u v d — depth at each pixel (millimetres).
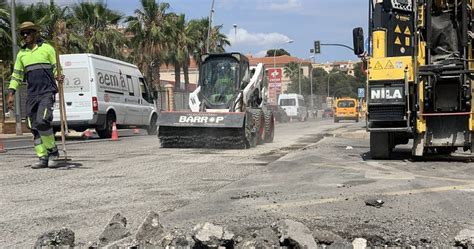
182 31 45281
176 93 41625
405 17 10461
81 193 6930
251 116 14039
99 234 5008
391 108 9703
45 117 9094
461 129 9828
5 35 27828
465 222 5312
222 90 14188
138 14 41781
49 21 31922
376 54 9953
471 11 10047
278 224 4523
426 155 11117
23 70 9125
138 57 41594
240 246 4414
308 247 4164
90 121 18078
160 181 7926
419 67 9727
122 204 6285
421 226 5168
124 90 20391
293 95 52219
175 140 13648
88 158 10922
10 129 28172
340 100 46156
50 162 9328
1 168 9242
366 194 6746
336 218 5496
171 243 4367
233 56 14344
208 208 6039
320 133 21969
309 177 8250
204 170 9133
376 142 10484
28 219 5574
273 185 7531
